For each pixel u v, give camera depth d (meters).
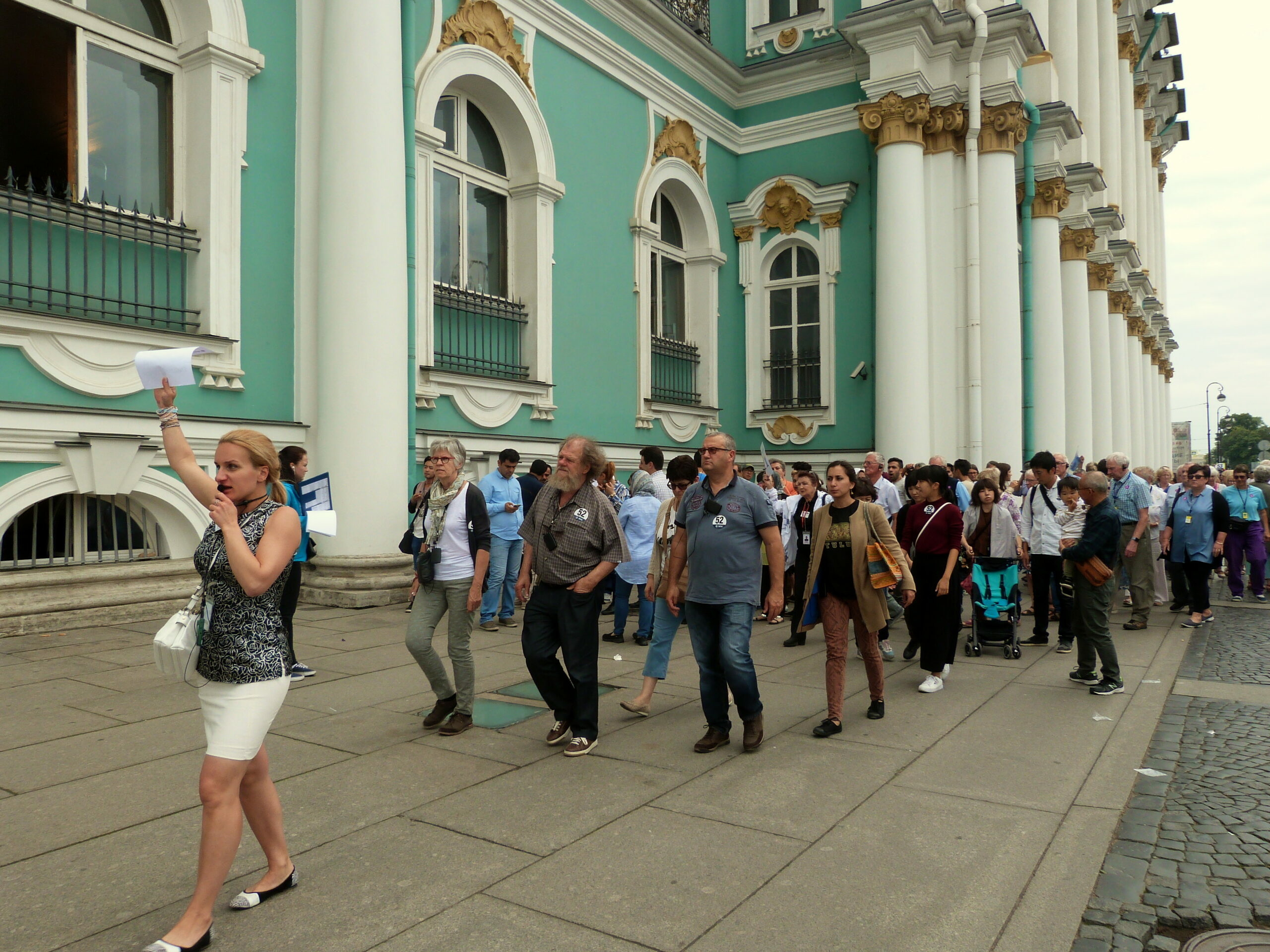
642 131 14.92
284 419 9.43
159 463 8.29
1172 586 10.83
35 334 7.48
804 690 6.43
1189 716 5.77
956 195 15.64
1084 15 24.03
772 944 2.85
